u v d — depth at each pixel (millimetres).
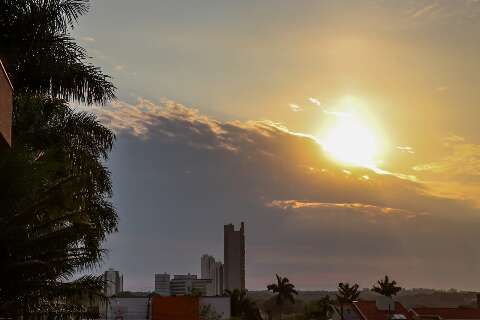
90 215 24219
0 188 18328
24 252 19484
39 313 20922
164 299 78000
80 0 23906
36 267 19375
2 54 22828
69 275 20891
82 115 25672
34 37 23359
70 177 20375
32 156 20484
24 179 18578
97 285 21250
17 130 23016
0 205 18734
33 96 23969
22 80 23703
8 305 19656
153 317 76750
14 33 23328
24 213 19109
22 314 20281
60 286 20594
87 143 25484
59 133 24266
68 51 24188
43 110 24656
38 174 19234
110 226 26000
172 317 77625
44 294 20156
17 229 18984
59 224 20797
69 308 21516
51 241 19812
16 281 19359
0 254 19234
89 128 25516
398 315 101812
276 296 176375
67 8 23828
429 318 104438
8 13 23328
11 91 14188
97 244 22969
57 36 24062
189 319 77625
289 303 176500
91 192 24859
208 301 106125
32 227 19938
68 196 20281
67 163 23578
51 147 22094
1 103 13047
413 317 107812
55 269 20234
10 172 18281
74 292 20703
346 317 112625
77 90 24469
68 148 24453
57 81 24047
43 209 19812
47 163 19891
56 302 21281
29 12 23375
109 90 24828
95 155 25750
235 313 145250
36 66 23609
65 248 20453
